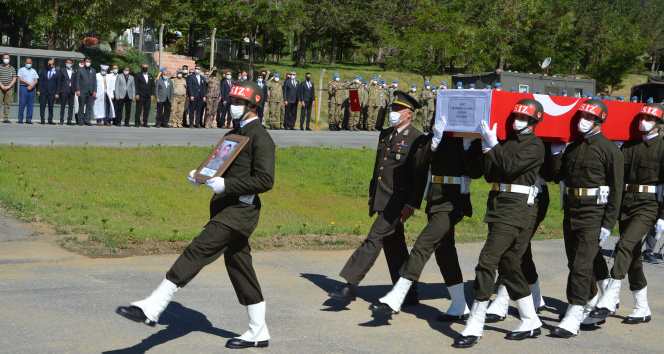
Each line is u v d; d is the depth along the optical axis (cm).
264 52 5478
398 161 614
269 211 1234
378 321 591
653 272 902
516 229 543
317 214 1264
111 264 753
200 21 4631
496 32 5156
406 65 4447
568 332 574
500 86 2912
